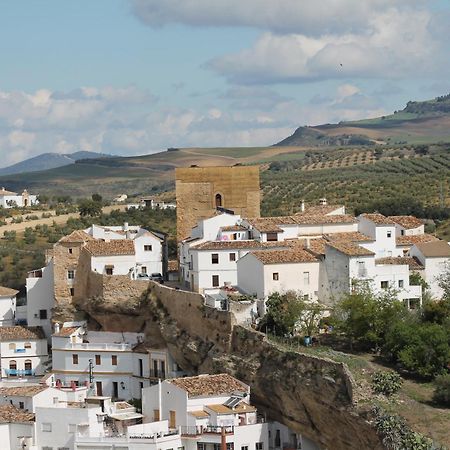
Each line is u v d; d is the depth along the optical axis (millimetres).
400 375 146500
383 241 185875
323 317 167125
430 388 142000
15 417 156375
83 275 194500
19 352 196125
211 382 156125
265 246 181125
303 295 172375
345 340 162375
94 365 183625
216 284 180875
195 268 181625
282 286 171125
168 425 152500
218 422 148875
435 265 180875
